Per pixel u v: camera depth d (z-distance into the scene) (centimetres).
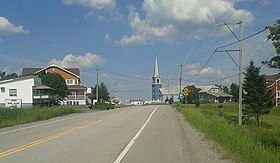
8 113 3281
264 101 5550
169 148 1457
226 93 13238
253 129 2406
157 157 1233
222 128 1861
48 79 7731
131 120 3250
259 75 5603
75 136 1909
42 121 3219
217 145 1516
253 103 5531
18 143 1611
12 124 2856
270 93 5716
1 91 6431
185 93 7100
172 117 3731
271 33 2091
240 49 3503
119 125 2673
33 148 1440
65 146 1505
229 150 1331
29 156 1238
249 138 1551
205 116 3077
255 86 5541
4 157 1216
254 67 5675
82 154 1289
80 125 2669
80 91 9719
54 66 9562
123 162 1134
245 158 1151
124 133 2083
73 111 4888
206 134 1942
